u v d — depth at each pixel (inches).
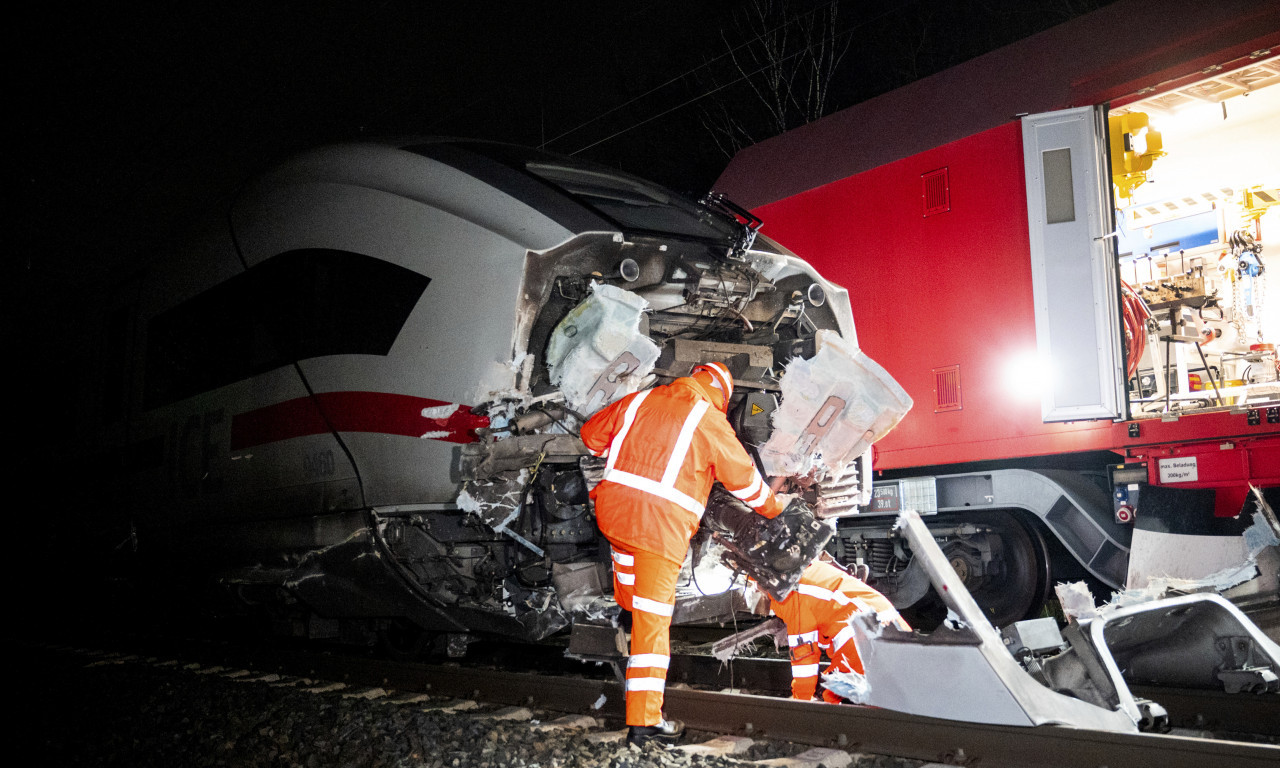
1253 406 208.2
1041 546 265.6
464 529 198.5
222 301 256.7
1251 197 354.9
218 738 165.2
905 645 143.5
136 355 301.6
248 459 236.2
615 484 157.2
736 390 198.8
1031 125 241.9
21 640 320.8
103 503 315.9
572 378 177.5
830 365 195.5
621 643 172.6
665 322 204.5
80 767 153.2
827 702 160.7
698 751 142.9
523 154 217.6
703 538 193.3
